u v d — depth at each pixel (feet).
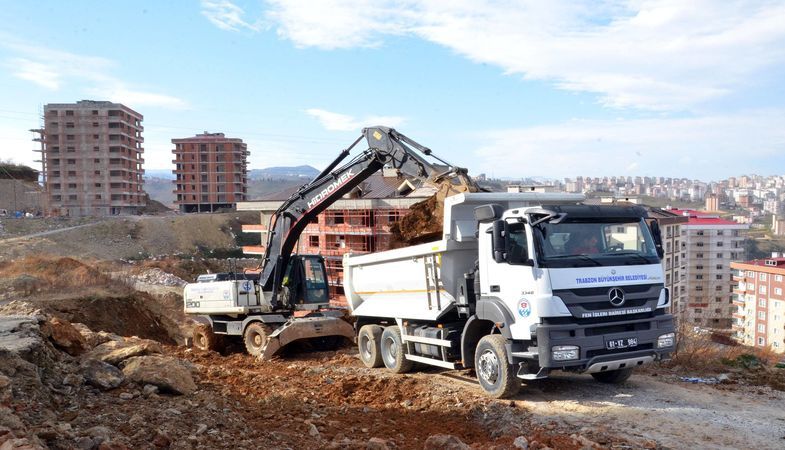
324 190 50.75
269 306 54.85
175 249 315.37
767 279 312.71
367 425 26.71
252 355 52.24
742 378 34.78
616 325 29.27
